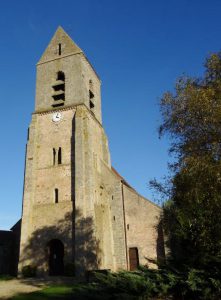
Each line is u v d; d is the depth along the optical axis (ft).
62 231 101.76
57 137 116.37
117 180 119.55
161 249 105.91
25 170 112.88
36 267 99.81
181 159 54.95
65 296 55.47
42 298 57.41
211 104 50.65
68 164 110.83
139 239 110.01
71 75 124.98
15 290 72.95
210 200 48.06
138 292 48.14
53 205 106.22
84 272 93.35
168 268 53.01
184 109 56.08
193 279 45.98
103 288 48.85
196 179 49.03
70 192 106.52
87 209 102.06
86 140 111.65
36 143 117.19
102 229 110.32
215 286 44.39
